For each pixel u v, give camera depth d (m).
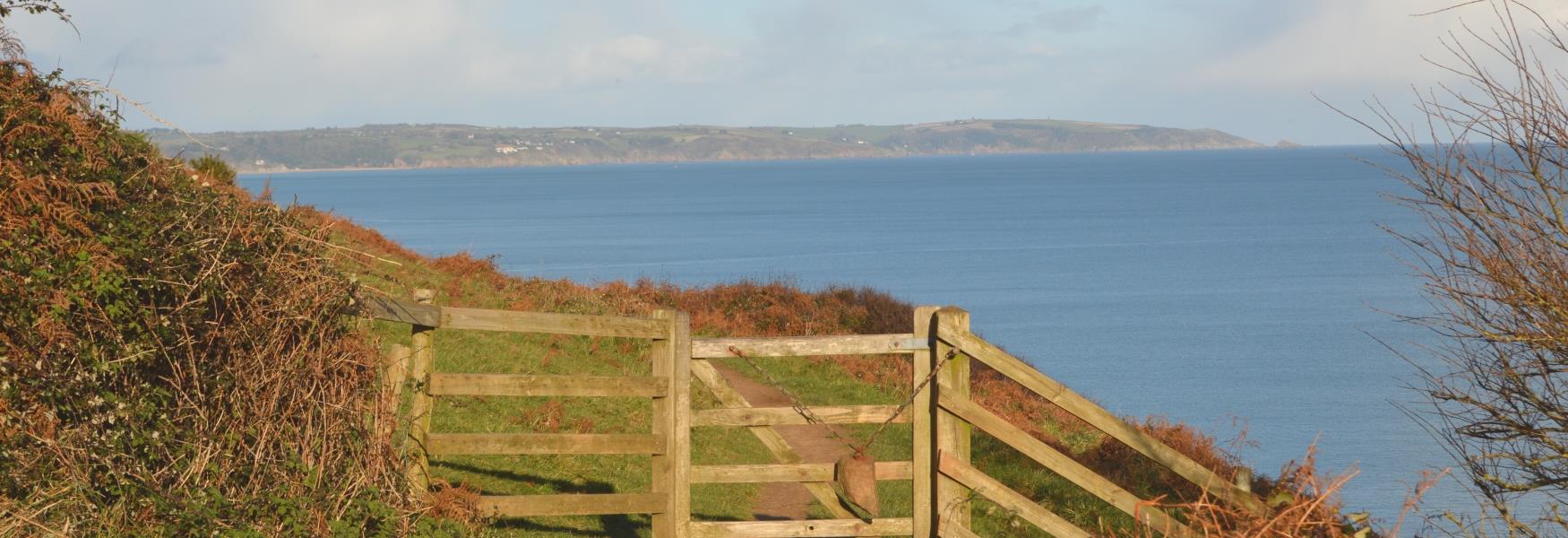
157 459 7.13
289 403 7.62
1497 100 7.19
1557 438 7.75
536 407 13.41
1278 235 119.69
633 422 13.76
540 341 18.92
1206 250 104.00
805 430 15.13
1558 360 7.43
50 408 6.85
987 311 64.12
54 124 7.49
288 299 7.77
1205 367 45.88
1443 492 24.28
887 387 21.28
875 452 14.07
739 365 21.75
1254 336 54.31
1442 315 8.10
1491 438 7.95
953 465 7.78
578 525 9.30
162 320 7.26
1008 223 145.62
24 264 6.86
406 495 7.69
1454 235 7.59
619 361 19.08
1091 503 12.11
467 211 181.25
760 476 8.01
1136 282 78.56
